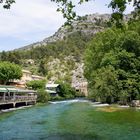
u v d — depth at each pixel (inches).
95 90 3336.6
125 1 397.4
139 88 2933.1
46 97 3868.1
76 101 4264.3
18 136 1080.8
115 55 3203.7
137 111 2096.5
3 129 1269.7
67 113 2059.5
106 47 3617.1
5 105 2605.8
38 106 3041.3
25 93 3563.0
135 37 3152.1
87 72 4173.2
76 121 1529.3
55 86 5300.2
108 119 1594.5
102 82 3068.4
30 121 1577.3
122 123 1406.3
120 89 2984.7
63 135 1087.0
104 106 2770.7
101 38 3843.5
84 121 1519.4
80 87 7495.1
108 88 3019.2
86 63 4156.0
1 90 2507.4
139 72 3085.6
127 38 3161.9
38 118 1738.4
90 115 1856.5
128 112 2022.6
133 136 1047.6
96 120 1556.3
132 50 3218.5
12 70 4488.2
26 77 6112.2
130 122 1443.2
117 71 3053.6
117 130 1186.0
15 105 2893.7
